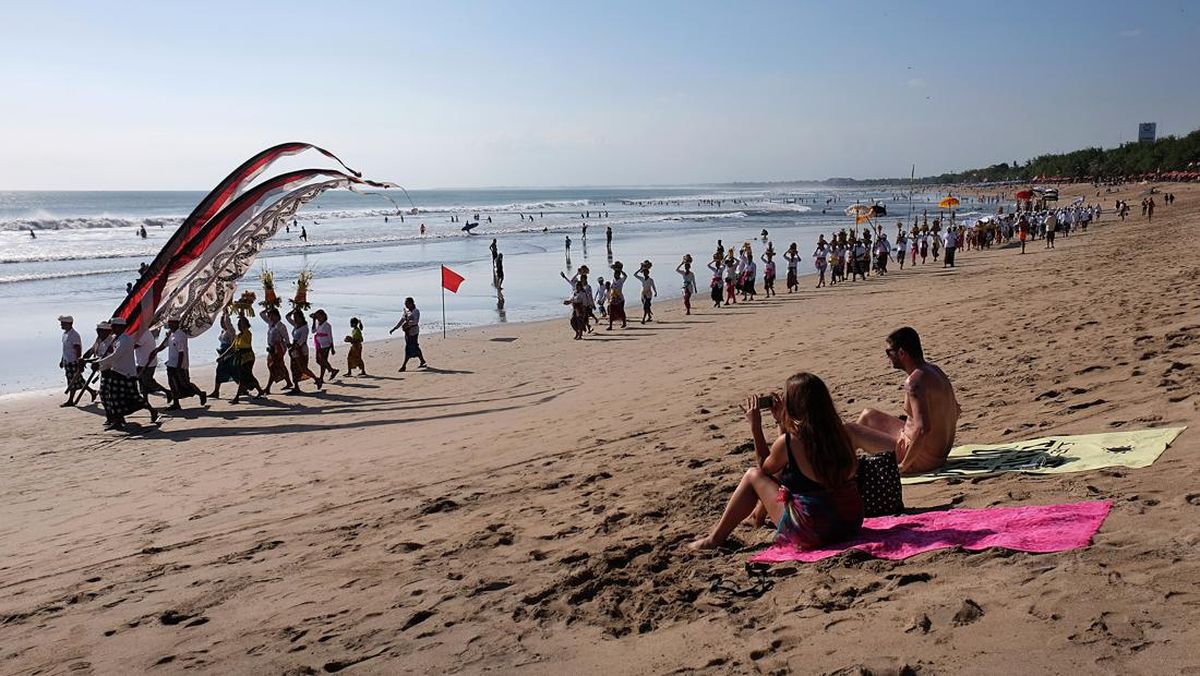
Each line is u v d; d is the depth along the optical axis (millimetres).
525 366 17125
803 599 3840
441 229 72438
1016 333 11758
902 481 5574
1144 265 20609
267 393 15453
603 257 44438
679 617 3998
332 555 5957
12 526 8172
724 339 18281
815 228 68562
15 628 5180
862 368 11352
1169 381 6824
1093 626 2967
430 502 7246
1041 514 4188
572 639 3975
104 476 10172
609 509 6242
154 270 13961
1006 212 81500
